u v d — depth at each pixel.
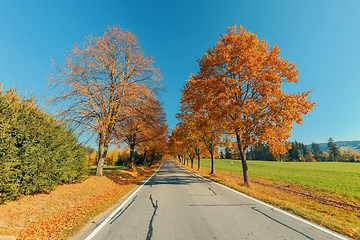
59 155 7.67
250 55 11.30
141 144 24.75
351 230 4.16
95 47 12.88
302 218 5.00
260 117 11.04
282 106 10.62
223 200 7.30
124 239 3.71
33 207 5.77
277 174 30.61
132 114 13.92
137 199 7.69
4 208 5.10
